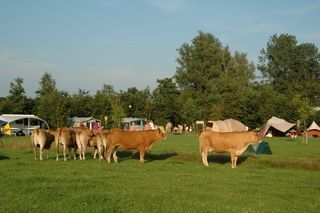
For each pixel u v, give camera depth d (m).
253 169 21.72
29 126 74.69
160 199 13.13
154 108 96.19
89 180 16.52
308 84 112.75
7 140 48.91
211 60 102.81
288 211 12.01
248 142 23.34
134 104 105.12
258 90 102.00
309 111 59.53
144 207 12.02
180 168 21.34
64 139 25.52
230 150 23.48
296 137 65.94
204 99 96.00
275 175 19.25
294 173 20.20
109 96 106.31
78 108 102.62
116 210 11.61
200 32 105.56
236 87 100.12
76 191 14.12
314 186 16.14
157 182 16.38
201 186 15.66
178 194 13.98
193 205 12.43
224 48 107.31
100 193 13.75
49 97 89.44
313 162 24.62
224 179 17.50
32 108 102.00
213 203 12.76
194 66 102.38
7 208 11.71
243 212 11.75
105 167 21.30
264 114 79.44
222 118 83.62
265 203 12.94
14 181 15.91
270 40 123.19
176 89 105.81
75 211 11.45
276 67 121.12
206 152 24.05
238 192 14.62
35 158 25.95
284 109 79.75
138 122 89.75
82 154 27.72
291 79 120.06
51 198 12.96
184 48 104.75
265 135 68.62
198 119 90.12
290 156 29.36
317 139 57.97
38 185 15.09
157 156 27.95
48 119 86.88
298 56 119.69
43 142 25.56
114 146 24.70
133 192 14.12
